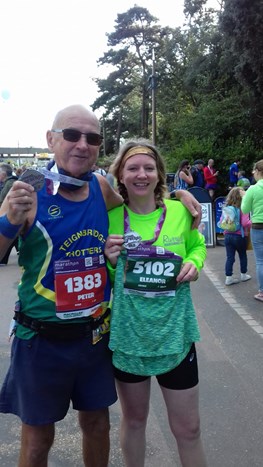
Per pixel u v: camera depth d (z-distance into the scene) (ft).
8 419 10.43
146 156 7.10
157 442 9.41
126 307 6.88
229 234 22.53
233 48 63.05
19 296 6.77
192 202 7.33
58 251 6.39
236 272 25.43
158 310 6.84
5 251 6.07
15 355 6.70
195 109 86.79
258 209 19.29
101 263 6.82
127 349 6.86
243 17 57.11
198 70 89.71
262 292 19.94
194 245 7.59
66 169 6.64
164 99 114.52
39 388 6.55
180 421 7.10
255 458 8.80
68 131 6.46
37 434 6.74
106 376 7.00
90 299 6.65
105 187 7.16
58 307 6.41
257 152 59.26
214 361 13.38
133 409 7.25
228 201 22.61
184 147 61.93
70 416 10.58
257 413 10.43
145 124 151.74
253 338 15.26
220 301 19.90
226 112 72.28
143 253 6.84
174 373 6.98
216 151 59.82
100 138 6.70
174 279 6.85
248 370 12.74
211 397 11.21
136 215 7.21
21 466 6.87
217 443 9.30
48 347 6.49
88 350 6.71
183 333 6.94
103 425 7.17
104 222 6.97
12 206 5.78
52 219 6.36
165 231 7.06
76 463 8.81
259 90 63.87
